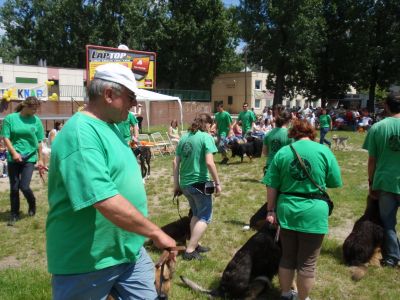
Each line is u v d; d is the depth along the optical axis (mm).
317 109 33031
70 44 56062
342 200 8805
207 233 6395
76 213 2180
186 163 5117
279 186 3785
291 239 3703
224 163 14367
